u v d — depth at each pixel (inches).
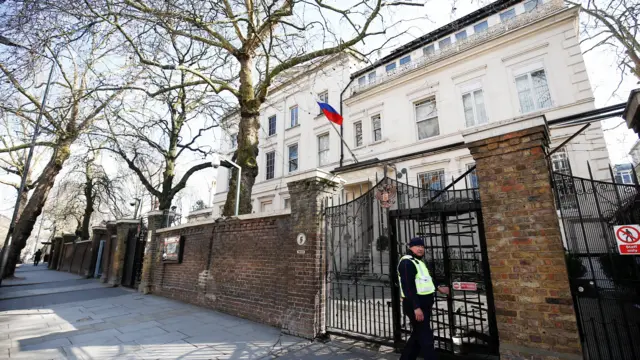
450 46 564.1
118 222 511.8
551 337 120.9
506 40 490.6
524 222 134.1
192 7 298.7
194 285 321.4
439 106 549.0
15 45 278.7
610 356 121.0
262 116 916.0
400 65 644.1
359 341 192.2
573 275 139.2
